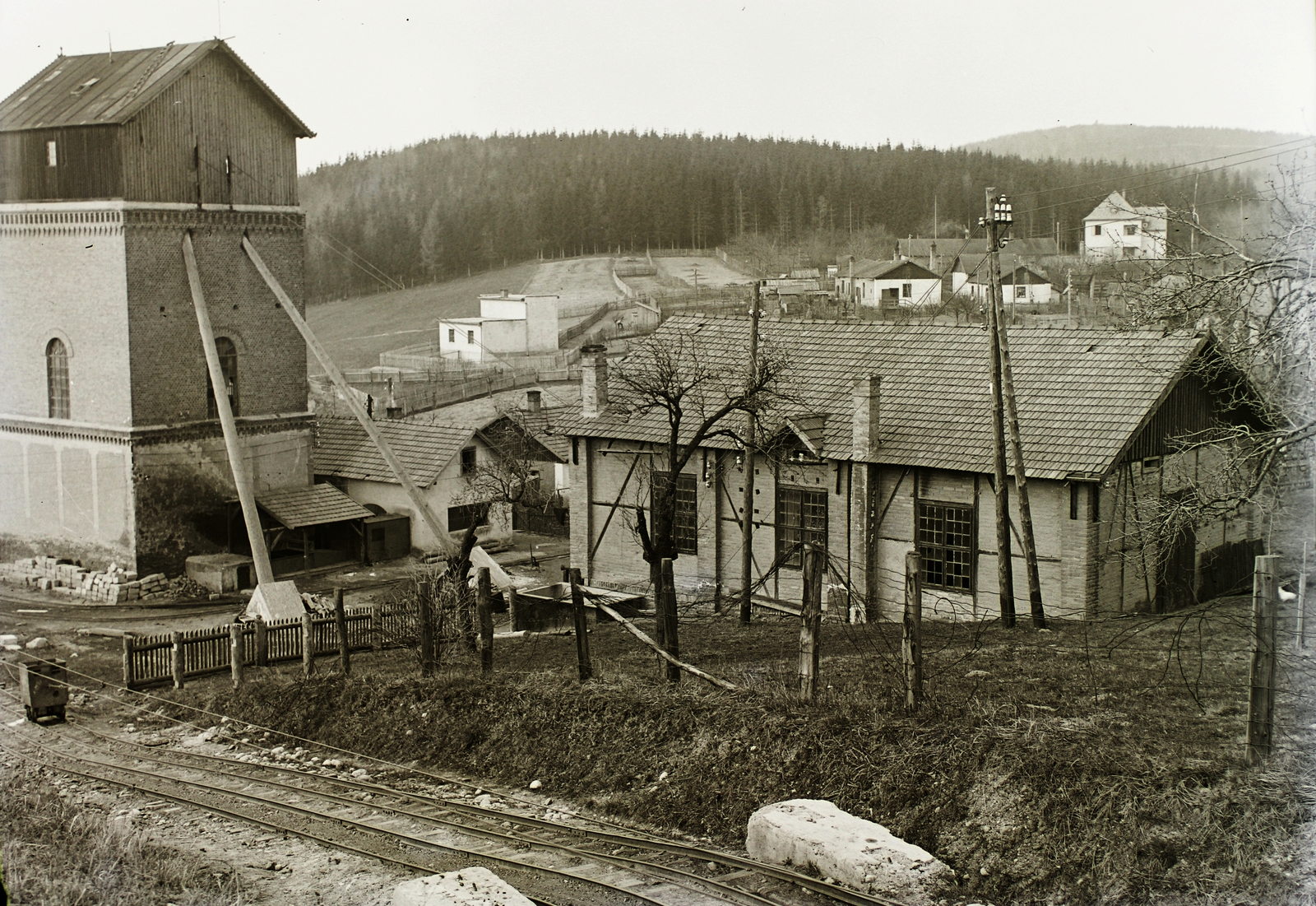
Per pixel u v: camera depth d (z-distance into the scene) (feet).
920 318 273.13
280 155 172.04
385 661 97.40
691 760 64.44
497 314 349.00
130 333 153.28
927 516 113.39
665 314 364.79
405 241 618.44
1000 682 66.49
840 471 118.42
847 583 95.81
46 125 155.84
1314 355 79.71
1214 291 81.35
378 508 176.65
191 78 159.02
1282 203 80.84
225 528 165.07
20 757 80.74
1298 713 58.03
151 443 156.15
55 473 163.02
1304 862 46.52
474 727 75.51
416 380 296.92
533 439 185.98
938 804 55.01
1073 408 109.91
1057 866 50.11
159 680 100.17
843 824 53.83
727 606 123.65
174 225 157.17
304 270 175.94
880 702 63.31
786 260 505.66
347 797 69.67
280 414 172.04
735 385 128.57
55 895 51.85
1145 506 108.06
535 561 169.58
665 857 56.95
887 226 559.38
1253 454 78.74
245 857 58.65
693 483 130.41
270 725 86.02
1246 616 85.25
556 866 55.88
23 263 161.58
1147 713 59.06
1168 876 47.88
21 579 162.30
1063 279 281.95
